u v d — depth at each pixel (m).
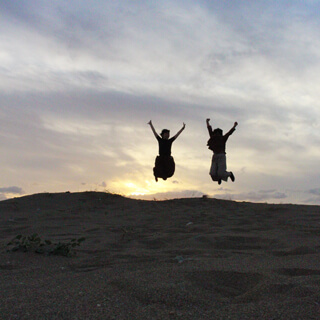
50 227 7.85
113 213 10.77
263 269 3.56
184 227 7.77
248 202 12.16
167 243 5.95
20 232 7.27
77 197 12.80
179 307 2.54
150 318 2.33
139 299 2.67
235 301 2.72
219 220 8.83
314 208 10.45
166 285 2.93
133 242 6.04
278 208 10.36
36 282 3.30
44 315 2.36
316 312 2.34
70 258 4.62
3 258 4.40
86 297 2.71
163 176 8.54
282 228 7.23
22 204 11.85
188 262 4.00
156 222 8.95
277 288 2.91
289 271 3.57
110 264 4.18
